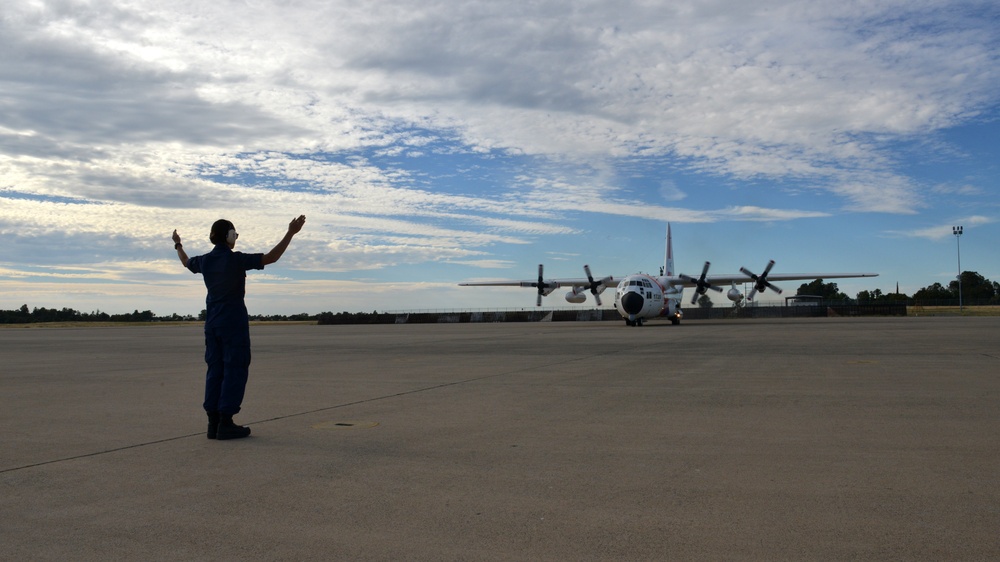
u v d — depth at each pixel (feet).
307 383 41.09
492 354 62.59
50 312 309.42
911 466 18.78
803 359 51.72
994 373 40.52
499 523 14.71
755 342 73.82
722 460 19.88
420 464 20.01
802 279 152.15
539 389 36.58
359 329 156.87
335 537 14.07
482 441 23.12
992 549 12.80
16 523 15.08
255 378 44.11
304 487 17.74
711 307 252.01
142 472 19.47
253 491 17.42
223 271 24.84
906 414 26.89
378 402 32.76
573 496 16.53
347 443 23.17
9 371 51.72
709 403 30.66
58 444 23.50
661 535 13.82
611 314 227.20
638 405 30.45
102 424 27.53
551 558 12.73
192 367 54.70
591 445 22.21
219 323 24.38
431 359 57.93
